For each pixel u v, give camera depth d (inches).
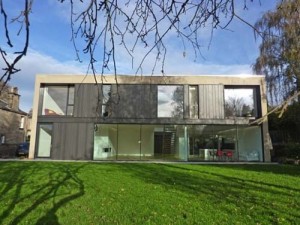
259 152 928.3
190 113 932.6
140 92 925.8
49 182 427.8
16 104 1525.6
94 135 920.3
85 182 437.1
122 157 925.2
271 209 289.0
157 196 344.5
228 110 935.0
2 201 312.0
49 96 946.1
